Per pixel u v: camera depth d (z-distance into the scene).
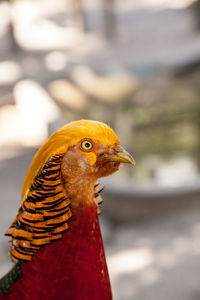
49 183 1.87
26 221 1.92
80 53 17.19
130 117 11.06
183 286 5.67
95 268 2.02
